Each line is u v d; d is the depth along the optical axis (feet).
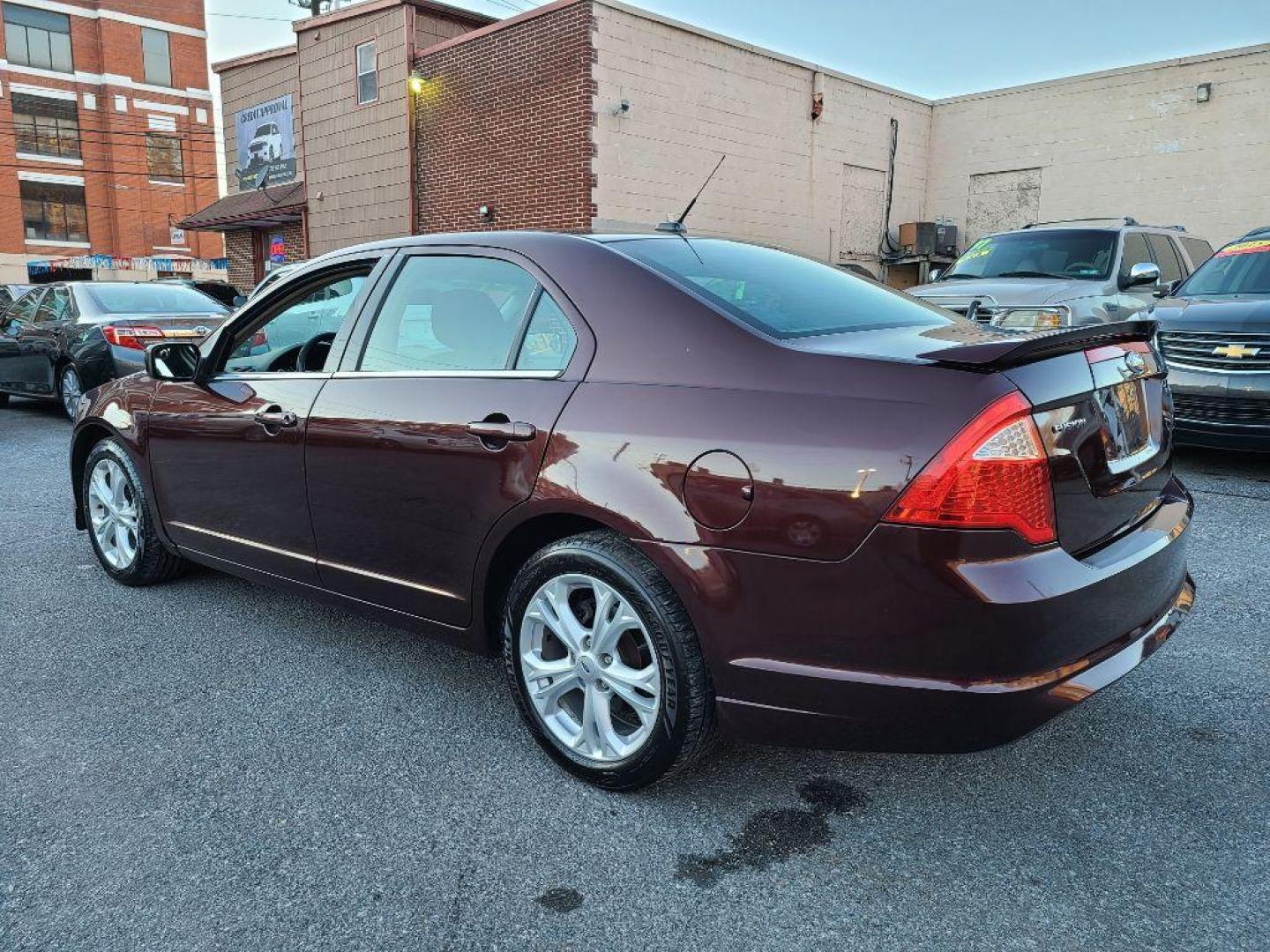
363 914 7.16
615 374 8.59
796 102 55.36
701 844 8.05
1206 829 8.15
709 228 51.98
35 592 14.65
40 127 128.77
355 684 11.31
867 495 7.02
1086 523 7.61
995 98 60.75
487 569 9.41
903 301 10.53
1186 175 53.67
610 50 46.03
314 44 61.87
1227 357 20.53
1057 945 6.75
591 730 8.82
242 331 12.76
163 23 135.74
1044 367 7.41
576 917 7.13
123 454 14.29
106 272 133.08
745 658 7.66
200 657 12.12
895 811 8.53
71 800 8.71
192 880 7.57
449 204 54.34
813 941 6.84
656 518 7.94
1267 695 10.59
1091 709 10.36
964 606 6.84
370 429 10.25
